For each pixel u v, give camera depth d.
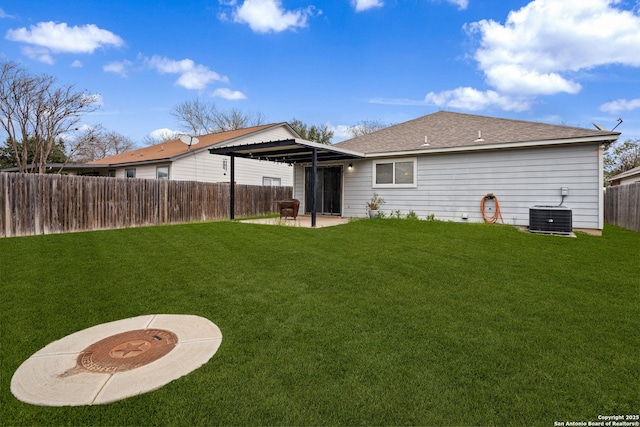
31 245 6.37
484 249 6.07
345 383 2.08
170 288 3.90
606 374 2.18
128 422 1.74
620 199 11.16
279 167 20.33
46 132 15.38
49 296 3.60
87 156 30.84
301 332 2.78
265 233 7.92
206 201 12.69
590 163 8.17
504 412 1.83
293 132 21.38
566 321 2.99
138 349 2.50
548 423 1.75
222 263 5.05
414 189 10.70
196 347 2.53
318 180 13.16
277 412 1.82
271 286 3.98
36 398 1.93
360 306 3.35
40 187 8.28
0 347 2.53
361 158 11.68
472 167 9.68
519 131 9.76
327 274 4.48
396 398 1.94
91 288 3.88
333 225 9.37
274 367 2.25
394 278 4.30
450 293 3.74
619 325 2.91
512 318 3.06
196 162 15.91
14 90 14.16
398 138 12.22
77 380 2.12
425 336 2.70
